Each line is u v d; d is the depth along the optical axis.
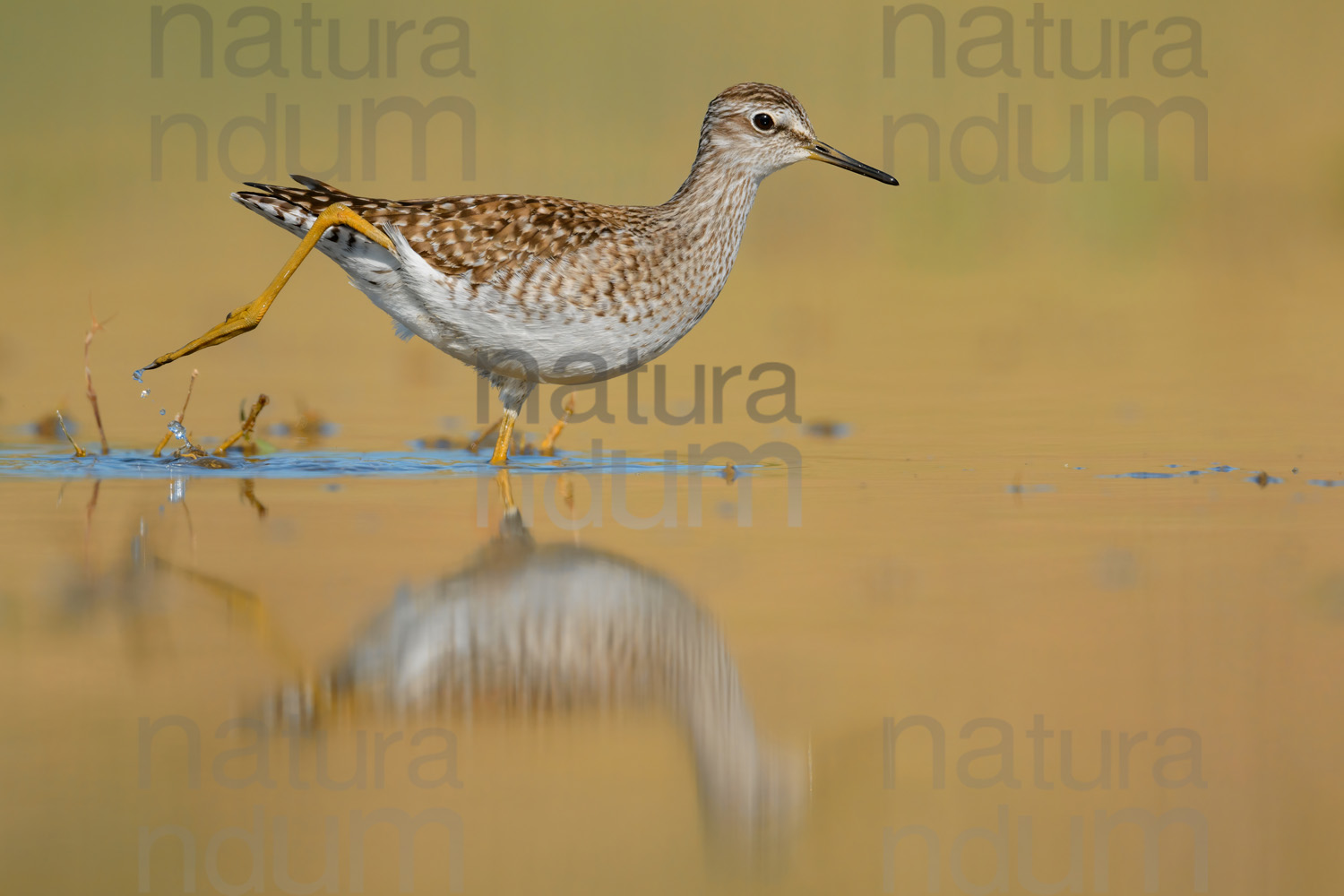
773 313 22.77
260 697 7.26
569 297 12.20
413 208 12.22
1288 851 6.00
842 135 31.08
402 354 20.08
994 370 18.30
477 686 7.50
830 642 7.93
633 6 35.28
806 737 6.83
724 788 6.58
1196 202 30.36
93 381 16.89
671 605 8.56
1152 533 10.16
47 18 34.19
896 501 11.34
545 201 12.48
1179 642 7.88
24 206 29.31
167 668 7.58
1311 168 31.34
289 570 9.22
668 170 28.86
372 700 7.35
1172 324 21.53
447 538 10.10
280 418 15.21
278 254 27.44
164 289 23.77
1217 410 15.44
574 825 6.26
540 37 34.72
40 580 8.95
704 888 5.82
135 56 33.19
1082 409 15.63
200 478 12.27
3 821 6.06
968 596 8.70
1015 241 29.11
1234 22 36.09
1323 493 11.47
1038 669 7.53
